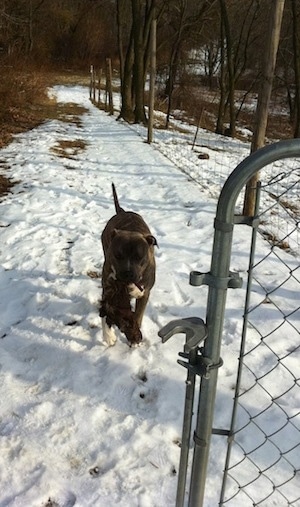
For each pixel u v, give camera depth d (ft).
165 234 22.36
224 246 6.23
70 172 33.06
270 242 21.31
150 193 29.25
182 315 15.28
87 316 14.92
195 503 7.43
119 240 12.49
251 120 94.17
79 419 10.86
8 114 54.13
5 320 14.80
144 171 34.76
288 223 24.08
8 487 9.12
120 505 8.85
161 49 94.58
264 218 24.62
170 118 79.77
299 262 19.17
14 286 16.85
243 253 19.81
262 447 10.25
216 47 98.58
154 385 12.09
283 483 8.75
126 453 10.02
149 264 12.96
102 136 50.37
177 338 13.98
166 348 13.50
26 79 66.95
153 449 10.14
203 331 6.35
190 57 105.40
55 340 13.73
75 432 10.52
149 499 8.99
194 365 6.67
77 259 18.92
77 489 9.17
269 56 19.85
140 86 63.57
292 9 59.57
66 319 14.79
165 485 9.30
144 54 64.13
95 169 34.76
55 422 10.76
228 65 68.59
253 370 12.69
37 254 19.40
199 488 7.32
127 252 12.19
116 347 13.50
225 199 6.12
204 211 25.62
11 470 9.48
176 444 10.34
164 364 12.83
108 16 152.56
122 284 12.40
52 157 36.91
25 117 57.77
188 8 78.74
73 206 25.85
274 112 98.17
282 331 14.44
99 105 84.79
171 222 24.13
